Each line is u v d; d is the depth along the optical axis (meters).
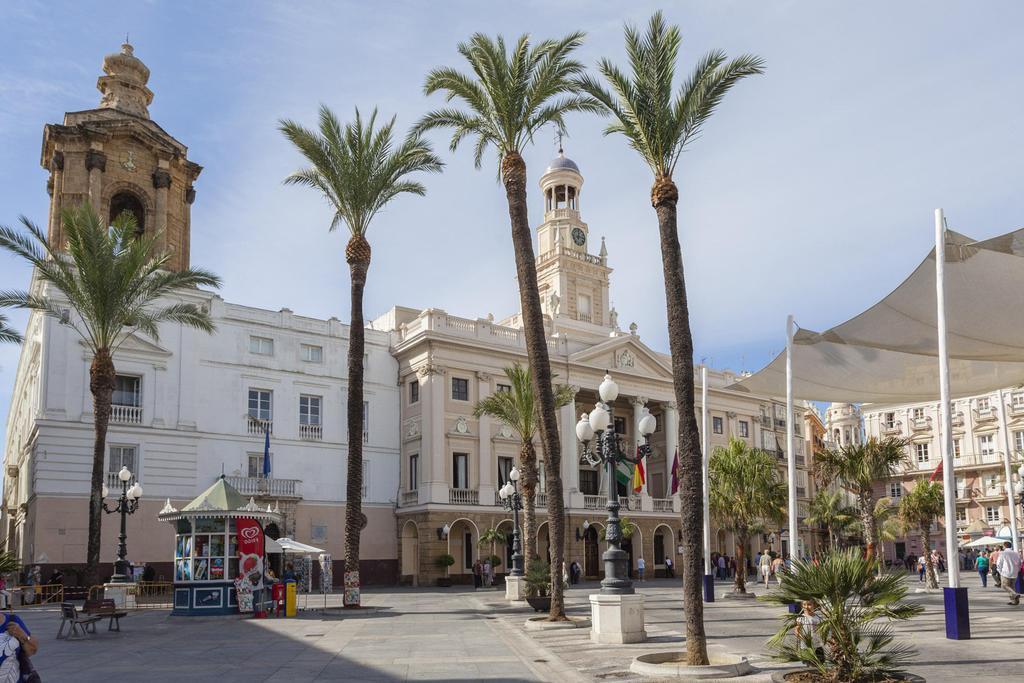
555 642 17.19
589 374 55.03
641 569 52.34
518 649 16.27
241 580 25.22
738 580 31.22
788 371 21.66
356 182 28.56
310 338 47.72
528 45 22.91
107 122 41.97
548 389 21.56
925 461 73.44
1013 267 16.53
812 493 73.31
